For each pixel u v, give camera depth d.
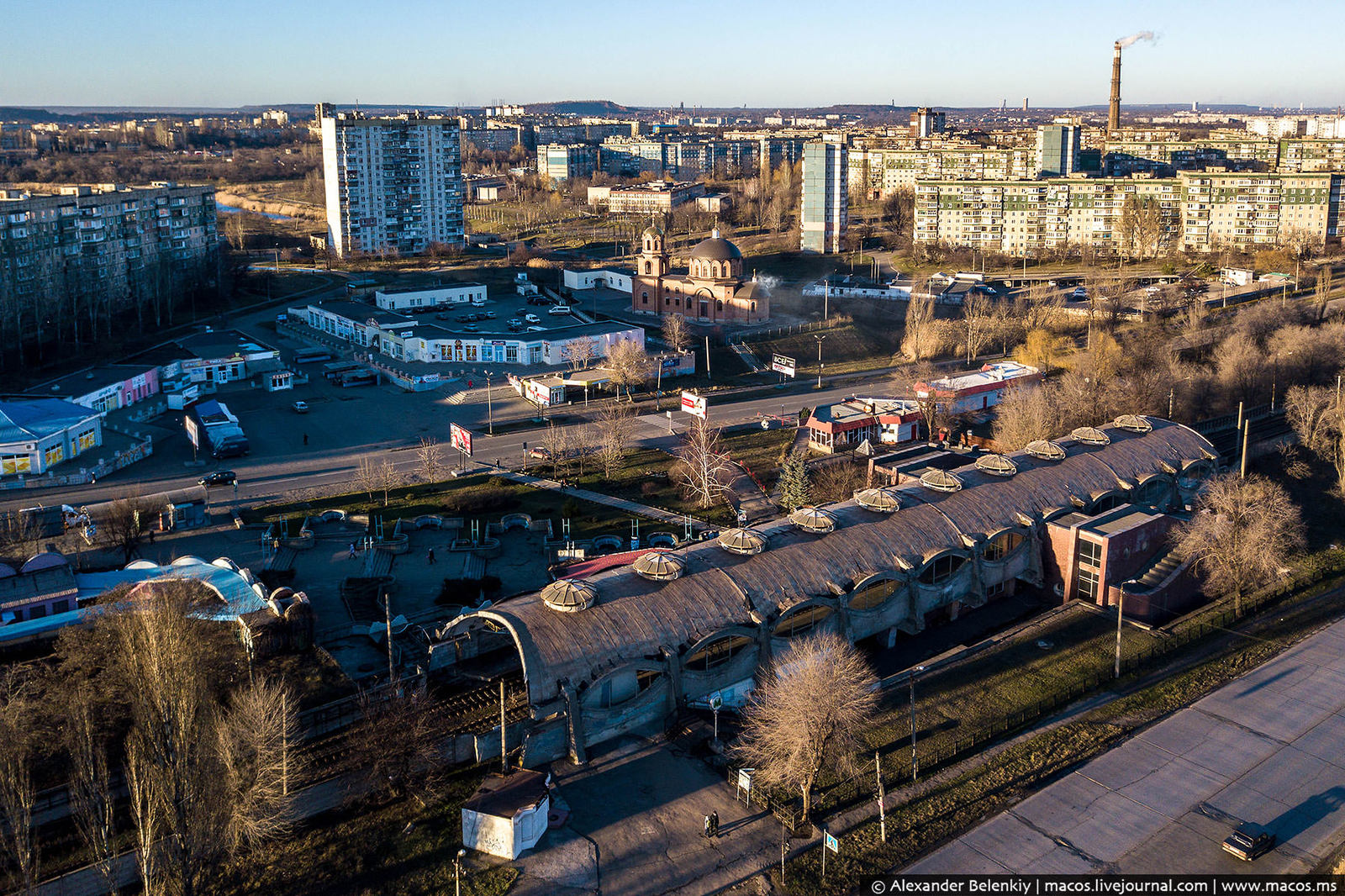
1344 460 137.12
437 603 105.94
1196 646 100.81
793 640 94.19
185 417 170.25
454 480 144.25
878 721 87.44
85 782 68.44
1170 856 72.00
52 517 125.44
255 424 171.12
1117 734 86.62
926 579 104.69
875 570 100.06
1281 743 85.19
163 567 110.38
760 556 98.44
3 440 142.50
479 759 80.12
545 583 111.81
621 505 136.00
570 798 77.75
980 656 98.44
